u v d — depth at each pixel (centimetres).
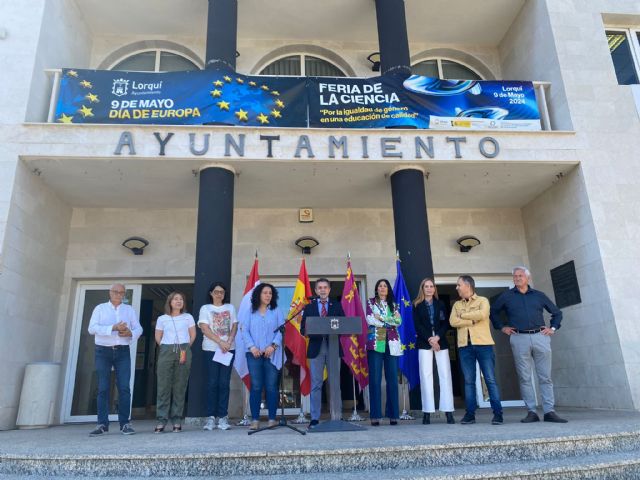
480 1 1029
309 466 397
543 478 375
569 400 895
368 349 639
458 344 637
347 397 1075
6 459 418
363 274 1016
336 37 1123
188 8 1016
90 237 982
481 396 985
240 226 1020
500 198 1017
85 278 970
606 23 985
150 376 1135
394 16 932
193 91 830
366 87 868
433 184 938
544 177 917
